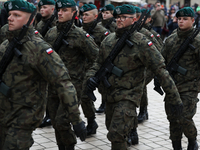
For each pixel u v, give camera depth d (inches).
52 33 216.4
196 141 244.5
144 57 175.5
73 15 208.1
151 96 429.1
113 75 180.9
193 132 220.7
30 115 135.0
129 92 178.4
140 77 181.9
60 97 134.9
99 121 304.7
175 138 223.3
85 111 257.0
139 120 303.0
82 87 215.2
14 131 134.0
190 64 217.5
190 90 217.6
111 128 175.8
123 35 178.4
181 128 220.4
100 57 190.7
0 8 414.6
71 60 209.3
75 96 135.6
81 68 215.0
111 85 181.2
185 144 249.3
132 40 176.7
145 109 309.1
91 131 262.7
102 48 189.3
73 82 209.3
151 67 175.8
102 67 184.9
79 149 230.1
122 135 173.5
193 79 217.8
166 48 228.4
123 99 177.8
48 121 278.5
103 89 186.4
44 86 141.4
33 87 135.9
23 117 134.4
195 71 217.6
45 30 257.6
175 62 220.4
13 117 135.3
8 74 134.6
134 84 179.8
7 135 134.6
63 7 205.5
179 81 219.6
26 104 134.3
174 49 223.3
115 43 183.6
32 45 134.0
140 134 269.7
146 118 314.0
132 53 176.6
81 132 135.6
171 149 237.1
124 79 178.4
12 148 132.6
